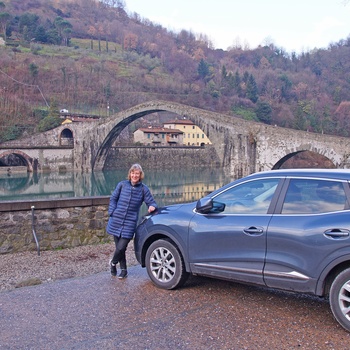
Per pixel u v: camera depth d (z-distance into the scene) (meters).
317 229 5.14
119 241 7.27
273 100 145.00
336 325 5.19
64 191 63.19
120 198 7.28
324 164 86.19
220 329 5.10
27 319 5.48
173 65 193.50
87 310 5.77
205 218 6.25
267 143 61.44
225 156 67.56
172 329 5.12
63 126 102.62
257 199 5.94
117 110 142.38
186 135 133.38
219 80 172.00
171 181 75.69
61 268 8.29
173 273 6.56
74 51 187.25
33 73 142.75
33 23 199.50
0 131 105.94
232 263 5.86
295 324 5.23
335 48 184.50
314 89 153.12
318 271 5.10
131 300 6.15
